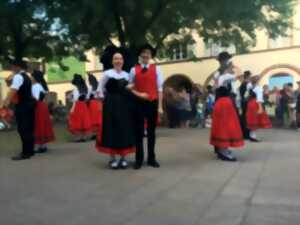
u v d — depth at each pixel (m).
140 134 6.97
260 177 6.20
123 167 6.94
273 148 9.41
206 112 18.11
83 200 4.97
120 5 14.63
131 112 6.91
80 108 11.48
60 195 5.21
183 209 4.59
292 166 7.07
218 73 7.98
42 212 4.51
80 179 6.11
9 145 10.51
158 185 5.70
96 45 18.22
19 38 20.69
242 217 4.30
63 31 19.70
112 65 7.13
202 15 15.05
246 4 15.26
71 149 9.47
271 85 29.95
